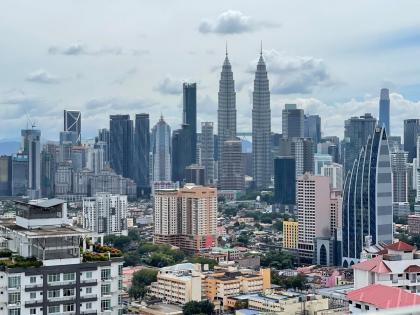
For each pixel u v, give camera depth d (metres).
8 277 188.38
